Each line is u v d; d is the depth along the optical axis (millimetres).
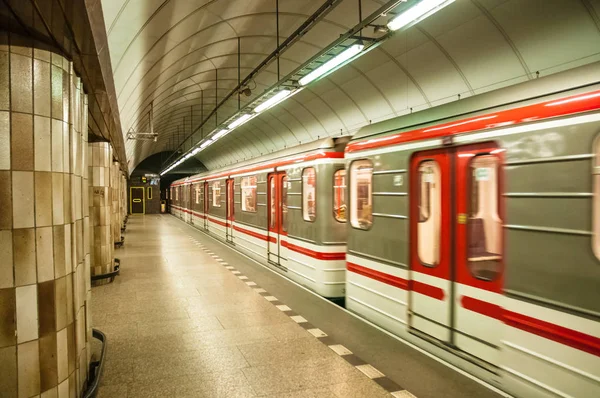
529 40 8375
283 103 17703
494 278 4121
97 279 8930
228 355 5035
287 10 9516
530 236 3604
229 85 16141
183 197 31516
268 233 11148
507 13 8195
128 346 5352
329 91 14758
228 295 8062
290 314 6754
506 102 4004
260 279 9578
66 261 3434
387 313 5773
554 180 3424
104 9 5703
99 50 3637
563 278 3322
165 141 35188
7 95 2998
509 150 3859
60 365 3320
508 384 3861
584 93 3285
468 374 4391
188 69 12844
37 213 3125
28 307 3078
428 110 5129
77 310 3717
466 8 8531
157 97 14914
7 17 2824
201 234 20516
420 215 5172
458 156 4586
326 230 8023
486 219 4246
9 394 3014
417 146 5113
